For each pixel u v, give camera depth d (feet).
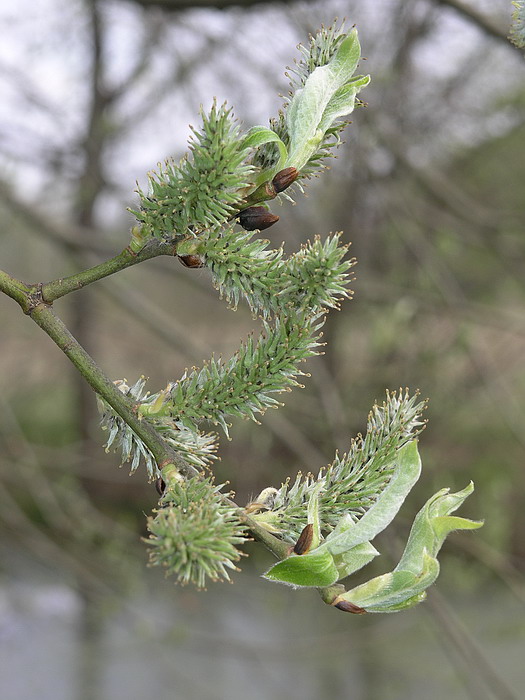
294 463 29.30
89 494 33.09
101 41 22.62
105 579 19.93
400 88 22.54
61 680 24.50
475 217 21.29
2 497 21.08
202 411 4.34
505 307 31.30
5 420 27.78
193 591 24.62
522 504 30.25
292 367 4.29
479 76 24.56
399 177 22.30
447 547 26.30
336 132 4.30
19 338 28.71
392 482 3.86
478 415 30.37
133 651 25.45
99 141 21.93
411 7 22.00
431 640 25.81
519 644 26.12
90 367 4.43
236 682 25.29
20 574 27.22
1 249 26.86
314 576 3.76
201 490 3.85
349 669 25.59
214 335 31.65
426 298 20.13
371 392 28.12
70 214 23.75
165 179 4.09
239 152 3.95
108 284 18.26
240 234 4.24
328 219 24.79
